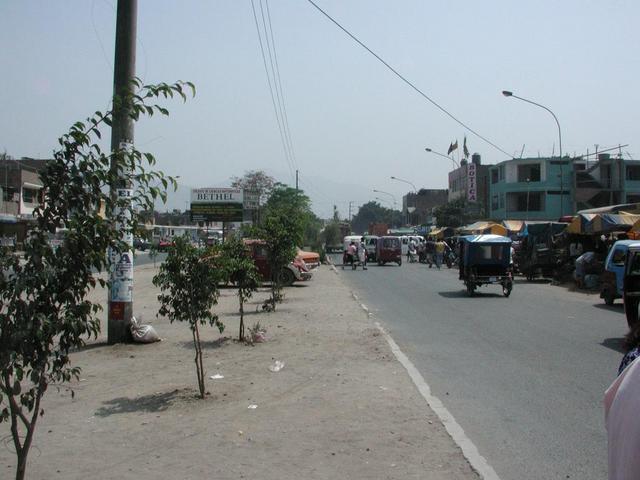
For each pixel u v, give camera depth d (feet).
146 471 16.75
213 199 134.92
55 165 12.50
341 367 30.94
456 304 64.95
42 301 12.26
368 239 180.55
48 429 20.93
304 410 22.91
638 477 5.77
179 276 25.21
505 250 73.05
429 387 27.12
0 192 175.52
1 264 11.98
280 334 42.14
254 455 17.98
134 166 13.30
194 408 23.30
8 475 16.49
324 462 17.37
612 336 42.86
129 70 37.93
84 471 16.83
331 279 103.71
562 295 75.61
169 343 38.42
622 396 6.13
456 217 222.48
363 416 22.04
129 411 23.03
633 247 40.22
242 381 27.91
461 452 18.13
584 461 17.89
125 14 37.86
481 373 30.50
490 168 221.05
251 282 39.19
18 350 11.67
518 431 20.86
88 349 36.55
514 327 47.44
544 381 28.63
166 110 13.53
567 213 192.75
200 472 16.63
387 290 82.74
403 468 16.87
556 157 197.06
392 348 36.42
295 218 57.62
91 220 12.60
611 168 189.67
